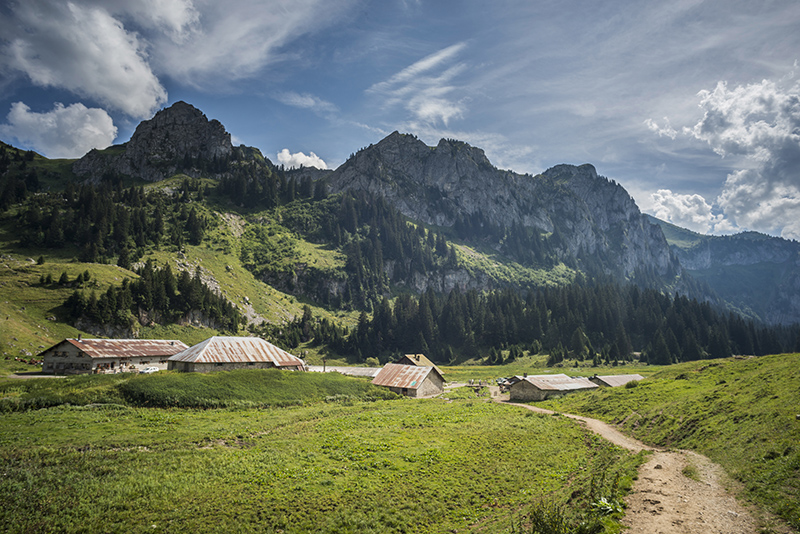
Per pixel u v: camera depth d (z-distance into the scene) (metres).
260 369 72.56
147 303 151.50
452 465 36.00
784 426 30.25
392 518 25.70
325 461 34.78
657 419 51.06
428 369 89.44
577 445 45.78
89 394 51.59
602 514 21.14
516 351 185.25
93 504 24.55
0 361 92.56
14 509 23.38
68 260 178.75
